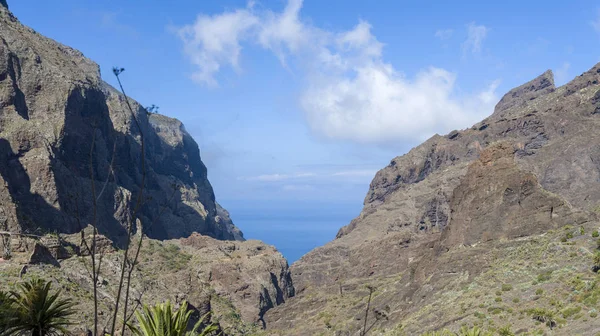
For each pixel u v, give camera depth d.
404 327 143.62
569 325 102.31
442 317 136.50
